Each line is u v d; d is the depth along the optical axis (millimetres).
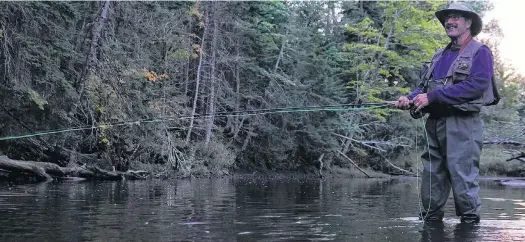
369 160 24969
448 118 3848
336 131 23688
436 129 3939
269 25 21312
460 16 3918
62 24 12766
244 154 21078
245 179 15203
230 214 4098
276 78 21438
